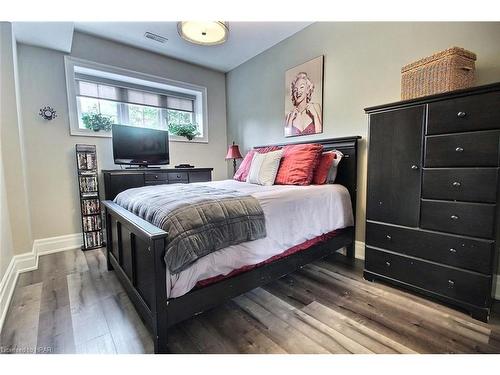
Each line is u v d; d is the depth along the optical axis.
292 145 2.86
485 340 1.32
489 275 1.45
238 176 3.12
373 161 1.96
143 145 3.30
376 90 2.34
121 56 3.25
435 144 1.62
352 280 2.04
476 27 1.77
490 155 1.42
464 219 1.53
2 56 2.14
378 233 1.95
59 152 2.88
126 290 1.77
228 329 1.44
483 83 1.76
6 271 1.85
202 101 4.07
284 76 3.26
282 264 1.78
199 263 1.27
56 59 2.82
